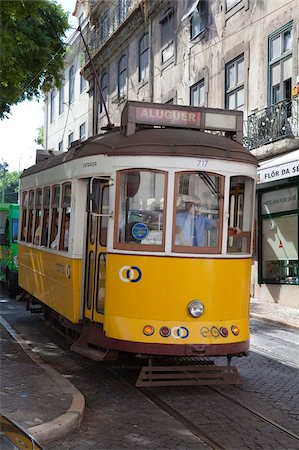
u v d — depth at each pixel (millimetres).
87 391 7594
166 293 7328
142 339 7246
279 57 18016
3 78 14789
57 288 9680
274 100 18375
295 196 17094
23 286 12938
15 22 13117
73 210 8750
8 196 66188
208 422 6293
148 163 7496
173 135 7750
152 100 26812
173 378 7535
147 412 6648
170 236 7391
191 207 7500
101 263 7996
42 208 11070
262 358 9852
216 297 7445
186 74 23891
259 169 17250
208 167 7531
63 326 10344
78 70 37312
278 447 5574
